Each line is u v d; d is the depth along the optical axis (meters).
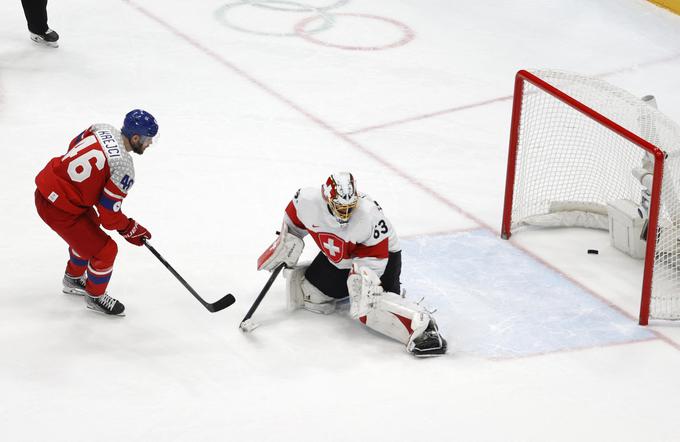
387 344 18.81
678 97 32.75
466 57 35.56
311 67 33.62
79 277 19.50
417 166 27.03
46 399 16.59
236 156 26.69
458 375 17.92
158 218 23.05
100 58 32.91
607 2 41.72
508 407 17.08
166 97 30.30
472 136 29.27
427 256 22.28
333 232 18.06
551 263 22.31
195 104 29.95
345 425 16.36
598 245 23.28
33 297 19.53
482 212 24.66
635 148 24.06
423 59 35.12
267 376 17.58
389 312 18.47
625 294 21.09
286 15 38.62
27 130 27.31
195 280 20.53
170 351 18.14
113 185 17.48
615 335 19.53
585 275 21.83
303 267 19.55
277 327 19.11
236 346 18.41
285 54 34.62
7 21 35.38
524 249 22.91
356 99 31.28
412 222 23.88
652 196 19.11
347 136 28.58
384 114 30.31
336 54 34.97
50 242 21.69
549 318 20.03
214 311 18.64
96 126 17.91
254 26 37.16
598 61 35.75
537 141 26.34
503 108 31.45
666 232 21.31
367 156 27.39
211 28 36.62
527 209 24.31
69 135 27.22
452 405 17.05
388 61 34.69
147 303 19.61
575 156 25.59
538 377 18.00
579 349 18.98
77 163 17.38
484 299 20.62
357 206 17.73
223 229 22.78
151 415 16.34
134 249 21.55
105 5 37.97
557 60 35.75
